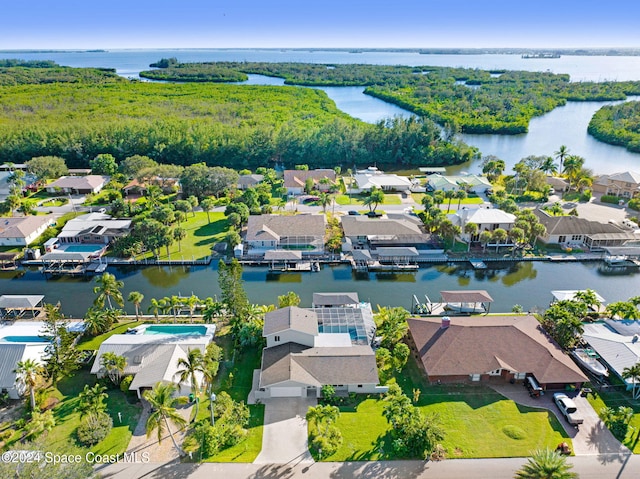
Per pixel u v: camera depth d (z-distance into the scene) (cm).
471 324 6612
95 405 5197
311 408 4984
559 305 7088
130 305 8112
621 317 7362
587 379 5766
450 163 18425
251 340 6625
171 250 10169
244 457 4844
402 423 4881
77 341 6875
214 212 12388
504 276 9331
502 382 6000
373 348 6662
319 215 10925
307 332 6259
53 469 3953
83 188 13762
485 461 4803
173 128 18338
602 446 5003
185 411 5503
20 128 17962
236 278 7012
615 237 10194
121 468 4694
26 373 5394
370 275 9325
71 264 9594
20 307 7581
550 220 10706
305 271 9400
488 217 10425
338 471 4678
